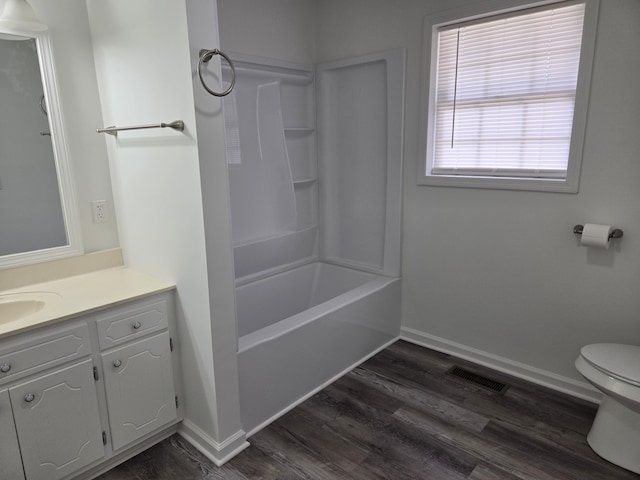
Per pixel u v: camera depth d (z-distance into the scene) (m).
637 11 1.91
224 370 1.89
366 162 3.10
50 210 2.06
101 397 1.77
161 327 1.92
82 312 1.65
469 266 2.68
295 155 3.25
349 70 3.05
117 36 1.89
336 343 2.56
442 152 2.74
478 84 2.52
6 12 1.77
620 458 1.85
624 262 2.12
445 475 1.83
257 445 2.03
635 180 2.03
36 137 1.98
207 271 1.75
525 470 1.85
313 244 3.47
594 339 2.28
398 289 3.02
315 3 3.10
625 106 2.00
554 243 2.33
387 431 2.12
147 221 2.01
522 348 2.55
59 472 1.69
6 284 1.93
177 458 1.96
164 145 1.79
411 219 2.89
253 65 2.78
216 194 1.74
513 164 2.46
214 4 1.63
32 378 1.56
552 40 2.23
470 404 2.31
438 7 2.51
